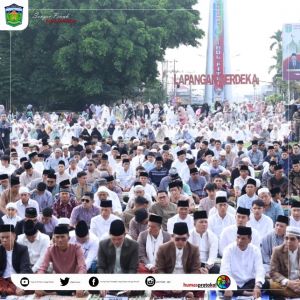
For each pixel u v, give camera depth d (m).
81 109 42.16
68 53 40.28
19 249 10.12
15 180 13.13
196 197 15.10
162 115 36.59
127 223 12.27
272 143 21.67
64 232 9.91
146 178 14.61
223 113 36.03
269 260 10.80
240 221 10.85
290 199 14.42
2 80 38.16
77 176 14.82
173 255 9.98
